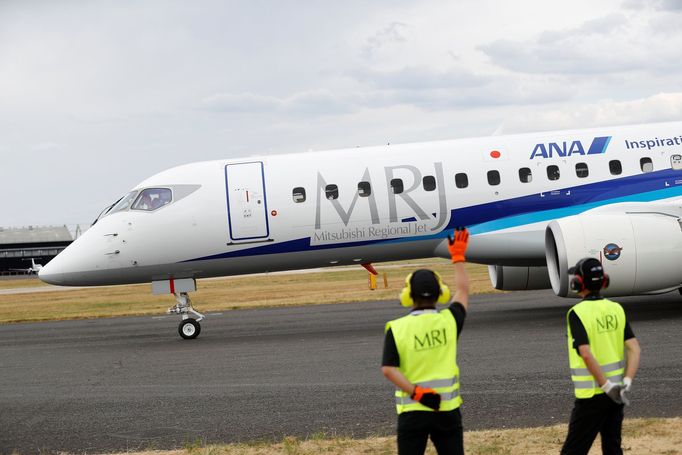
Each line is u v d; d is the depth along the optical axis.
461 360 15.60
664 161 22.23
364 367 15.54
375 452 9.46
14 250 120.88
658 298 25.44
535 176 21.89
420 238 21.84
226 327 25.31
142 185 22.39
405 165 21.91
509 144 22.39
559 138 22.50
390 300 31.53
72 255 22.05
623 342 7.40
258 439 10.64
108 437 11.27
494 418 11.07
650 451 8.86
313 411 12.09
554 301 27.22
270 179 21.89
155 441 10.89
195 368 16.73
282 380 14.71
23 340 25.23
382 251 22.06
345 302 32.06
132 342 22.55
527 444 9.42
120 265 21.94
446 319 6.64
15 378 17.03
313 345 19.11
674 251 19.45
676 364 14.06
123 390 14.74
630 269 19.36
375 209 21.58
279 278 60.34
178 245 21.81
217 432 11.19
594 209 21.31
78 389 15.17
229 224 21.75
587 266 7.38
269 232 21.67
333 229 21.64
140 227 21.78
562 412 11.18
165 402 13.39
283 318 27.17
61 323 31.50
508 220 21.77
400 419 6.61
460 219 21.70
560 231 19.50
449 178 21.78
